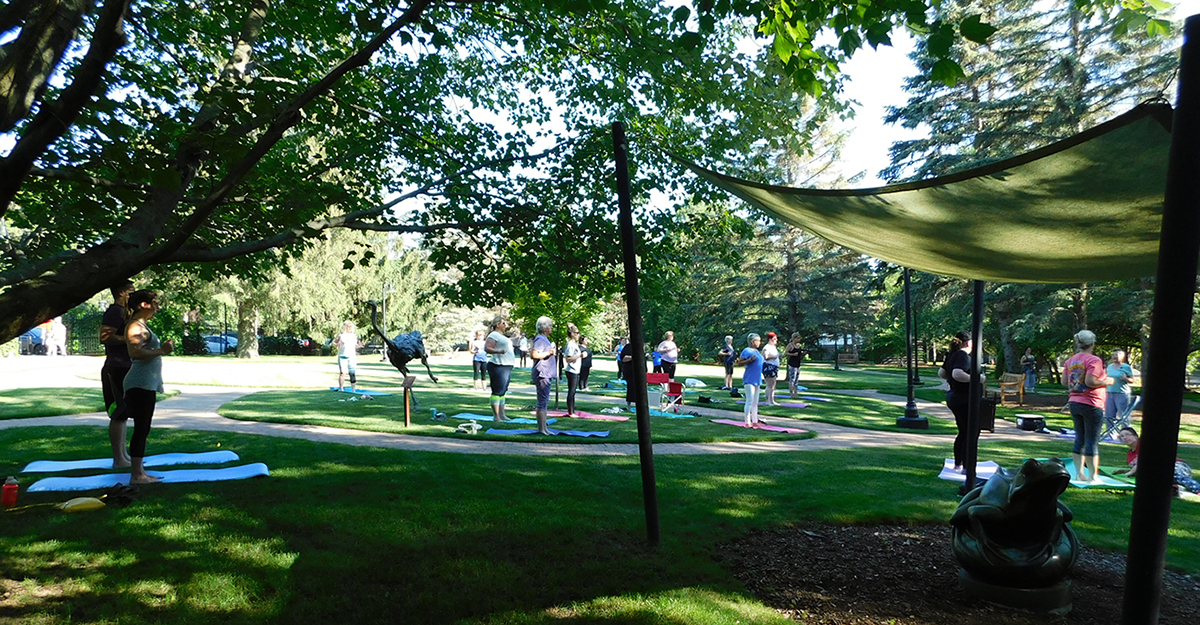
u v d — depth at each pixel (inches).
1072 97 914.7
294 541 206.7
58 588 169.8
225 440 369.7
